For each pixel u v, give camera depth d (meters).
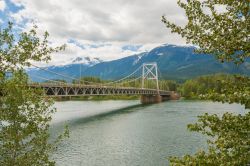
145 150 34.59
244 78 7.63
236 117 7.30
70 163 29.30
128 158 31.12
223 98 6.99
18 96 11.48
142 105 116.62
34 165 12.45
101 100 168.88
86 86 79.06
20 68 11.55
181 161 7.61
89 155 32.41
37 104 12.27
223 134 7.18
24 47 11.27
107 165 28.67
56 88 64.00
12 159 12.05
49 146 13.06
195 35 7.85
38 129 12.74
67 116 73.00
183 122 57.03
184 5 7.88
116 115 75.44
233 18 7.42
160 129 49.38
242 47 7.38
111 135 45.03
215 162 7.13
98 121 62.50
